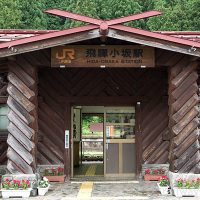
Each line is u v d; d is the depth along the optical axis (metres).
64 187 9.33
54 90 10.65
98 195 8.26
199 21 31.42
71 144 10.77
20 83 8.41
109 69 10.69
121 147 10.92
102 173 11.65
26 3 33.72
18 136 8.30
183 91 8.50
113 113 11.00
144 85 10.67
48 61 8.44
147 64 8.40
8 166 8.23
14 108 8.36
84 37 7.85
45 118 10.62
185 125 8.45
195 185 8.05
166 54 8.50
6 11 31.08
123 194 8.34
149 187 9.21
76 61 8.38
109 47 8.38
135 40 7.89
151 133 10.67
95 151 17.69
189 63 8.53
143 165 10.55
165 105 10.66
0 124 10.47
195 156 8.39
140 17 7.79
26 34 10.37
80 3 33.19
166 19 32.62
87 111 13.57
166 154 10.61
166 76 10.60
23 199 7.85
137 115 10.71
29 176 8.22
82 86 10.66
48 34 7.80
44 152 10.55
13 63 8.42
